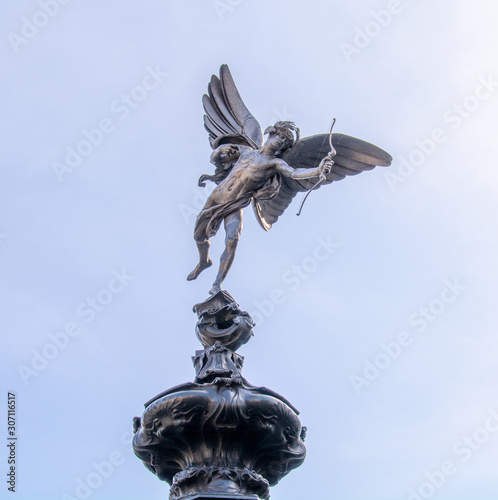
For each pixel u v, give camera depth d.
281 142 14.91
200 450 12.23
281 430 12.21
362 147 15.74
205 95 16.56
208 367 12.91
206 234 14.80
